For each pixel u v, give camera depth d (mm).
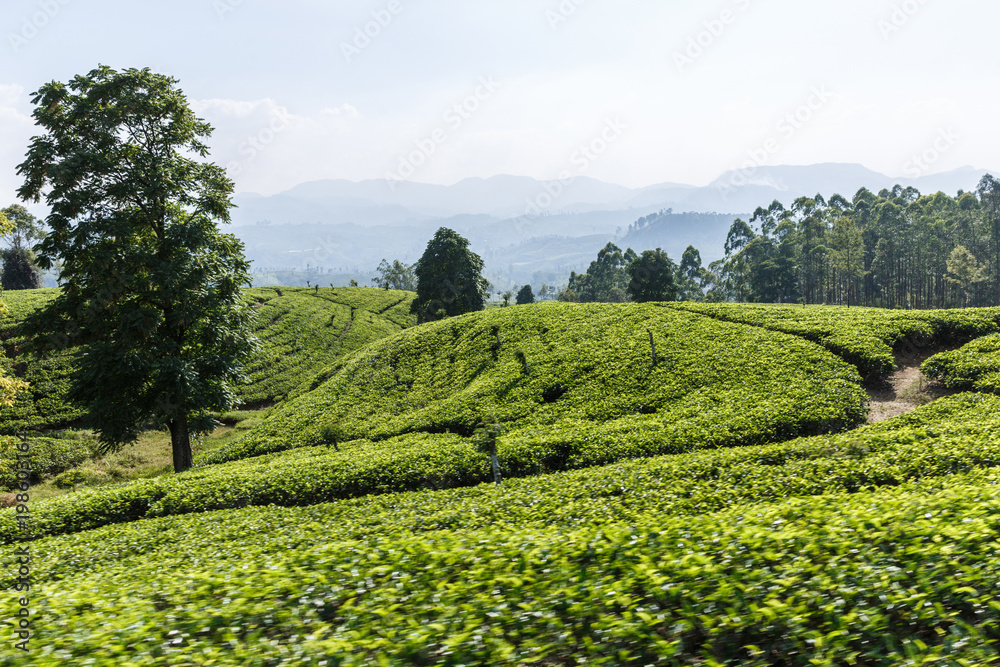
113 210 28812
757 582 6844
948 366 27156
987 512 7891
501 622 6820
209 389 30531
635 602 6785
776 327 37344
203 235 29875
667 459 19281
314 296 96250
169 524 18312
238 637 7027
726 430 23281
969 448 14344
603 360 36469
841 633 5934
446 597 7391
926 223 107562
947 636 5758
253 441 38000
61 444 41438
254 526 16828
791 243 118562
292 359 67688
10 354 54125
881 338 32156
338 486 21984
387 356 48750
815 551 7414
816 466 15109
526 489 17266
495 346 43969
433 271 77812
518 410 32281
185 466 31109
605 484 16344
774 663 6008
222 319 31453
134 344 28312
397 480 22094
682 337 37750
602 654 6270
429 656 6289
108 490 23359
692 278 145875
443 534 10266
